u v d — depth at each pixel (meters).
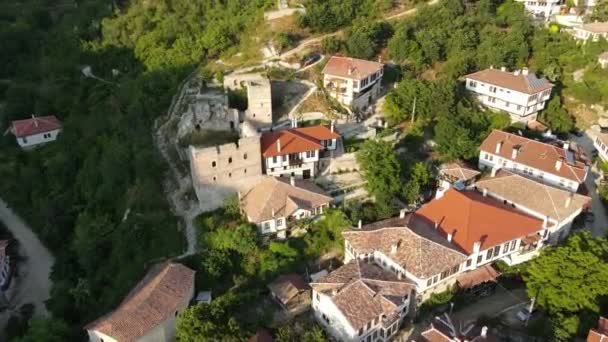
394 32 102.94
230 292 61.31
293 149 70.31
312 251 66.12
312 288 58.00
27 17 141.50
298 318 58.88
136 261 67.25
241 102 84.62
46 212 87.69
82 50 120.69
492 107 90.94
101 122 97.81
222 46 99.56
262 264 63.81
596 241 58.06
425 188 74.44
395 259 58.91
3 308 75.25
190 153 68.25
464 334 52.53
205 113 78.12
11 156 105.00
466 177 74.94
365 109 85.69
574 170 73.31
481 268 60.97
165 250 67.12
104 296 67.69
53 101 114.75
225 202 69.50
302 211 66.81
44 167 98.88
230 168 68.19
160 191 74.56
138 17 117.12
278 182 68.81
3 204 98.25
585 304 53.31
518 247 63.09
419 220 64.00
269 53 94.44
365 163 69.88
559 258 55.94
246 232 64.38
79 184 90.19
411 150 79.69
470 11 109.19
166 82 95.06
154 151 79.94
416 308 58.06
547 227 64.62
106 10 130.38
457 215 62.81
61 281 75.38
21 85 121.62
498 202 69.06
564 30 106.75
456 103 85.00
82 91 112.94
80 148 96.69
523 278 59.12
